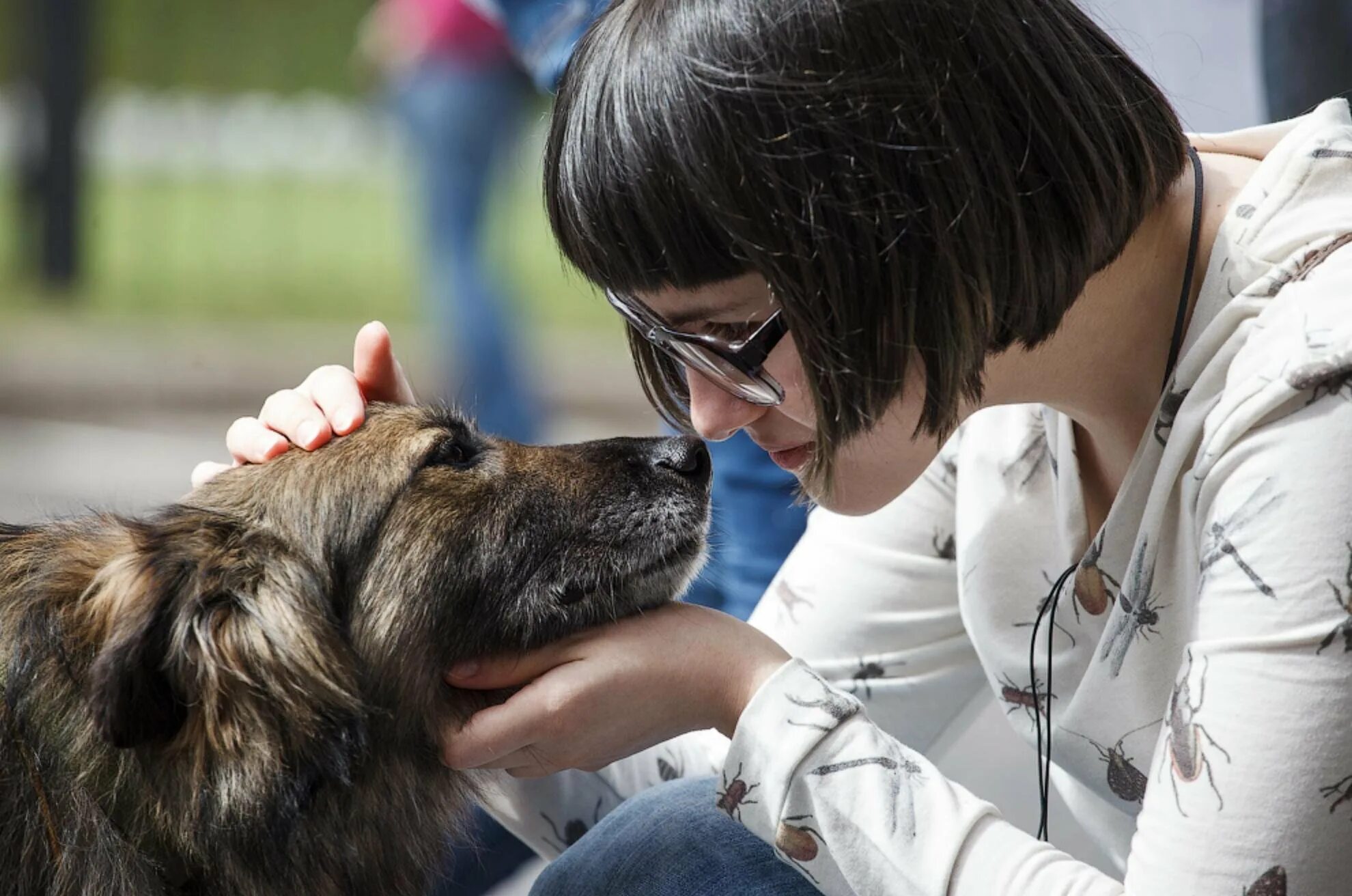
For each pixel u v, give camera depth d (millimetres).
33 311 12023
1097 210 1763
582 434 8891
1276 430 1657
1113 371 1991
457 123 7281
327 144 21188
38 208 13211
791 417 1928
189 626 2027
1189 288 1905
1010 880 1777
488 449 2527
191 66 19281
